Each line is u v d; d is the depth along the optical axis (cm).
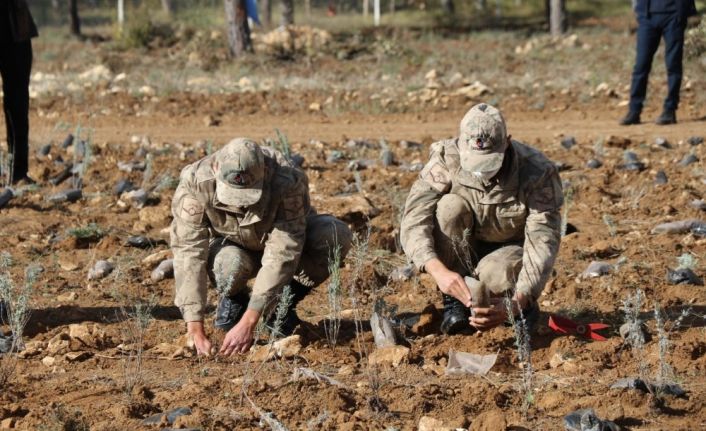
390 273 706
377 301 576
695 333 569
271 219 542
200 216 541
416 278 676
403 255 745
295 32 2631
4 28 941
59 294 678
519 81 1856
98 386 508
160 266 712
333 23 3959
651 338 564
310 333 585
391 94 1728
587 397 473
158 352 561
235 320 584
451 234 561
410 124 1431
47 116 1518
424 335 586
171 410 463
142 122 1471
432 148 579
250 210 536
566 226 807
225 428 446
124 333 594
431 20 4062
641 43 1302
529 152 557
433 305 600
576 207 890
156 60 2455
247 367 511
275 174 541
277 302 535
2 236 817
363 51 2558
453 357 526
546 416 459
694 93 1553
